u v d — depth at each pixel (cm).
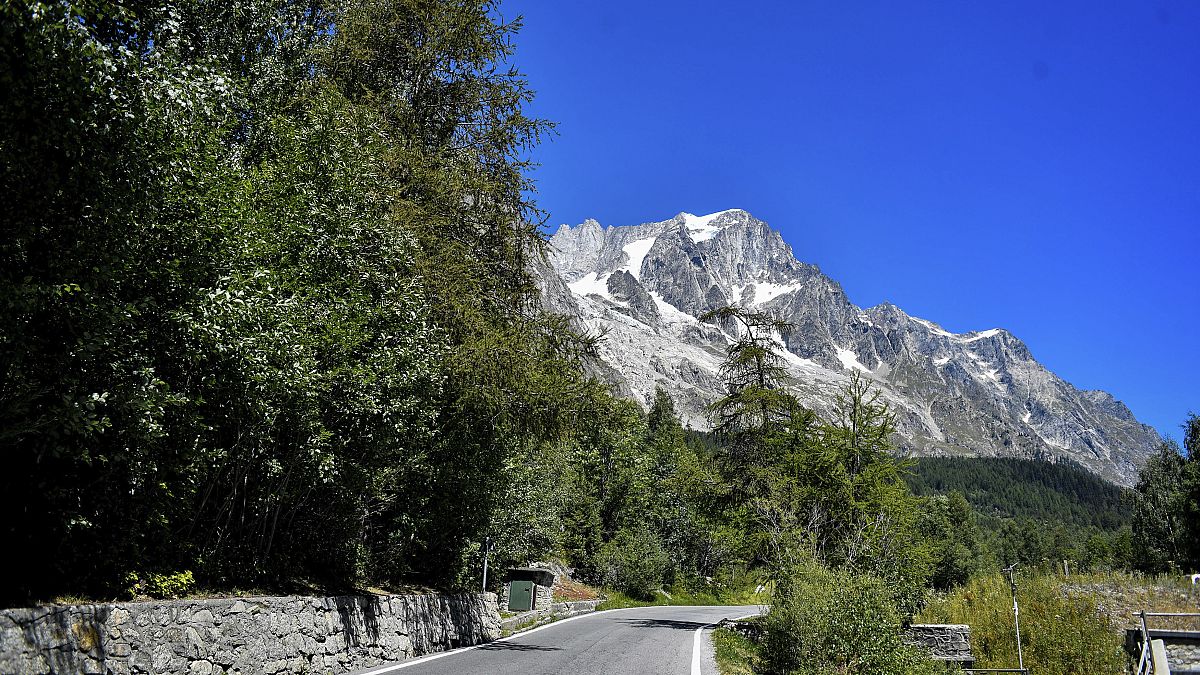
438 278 1438
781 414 2452
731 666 1400
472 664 1196
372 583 1460
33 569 718
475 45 1722
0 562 691
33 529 728
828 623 1318
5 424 639
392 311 1191
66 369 685
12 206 649
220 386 870
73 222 686
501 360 1445
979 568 7031
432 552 1756
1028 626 2062
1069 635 1989
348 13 1717
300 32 1722
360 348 1121
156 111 720
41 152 647
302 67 1659
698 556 6825
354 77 1712
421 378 1206
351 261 1159
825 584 1380
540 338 1606
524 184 1755
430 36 1722
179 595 869
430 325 1423
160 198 750
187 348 795
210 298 788
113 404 711
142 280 772
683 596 5916
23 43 611
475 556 2009
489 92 1759
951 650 1808
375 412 1110
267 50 1617
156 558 860
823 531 1912
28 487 714
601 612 3512
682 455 6444
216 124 979
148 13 904
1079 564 8938
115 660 686
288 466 1041
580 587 4328
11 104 619
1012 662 1994
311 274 1077
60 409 637
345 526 1295
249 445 955
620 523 5438
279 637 955
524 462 2269
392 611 1292
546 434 1596
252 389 875
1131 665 1895
